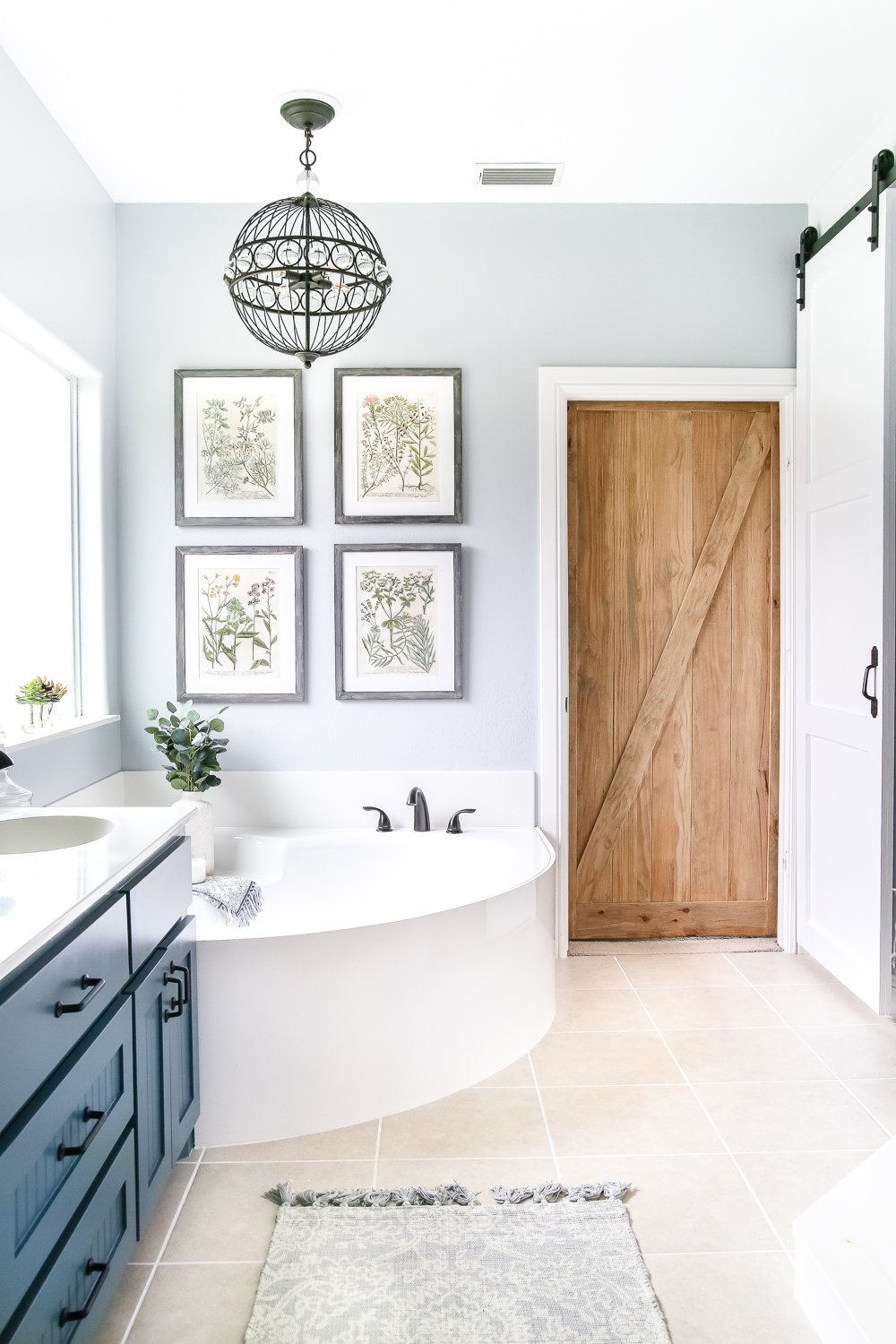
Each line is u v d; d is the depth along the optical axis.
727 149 2.81
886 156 2.59
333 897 3.07
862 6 2.13
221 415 3.16
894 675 2.63
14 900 1.31
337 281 3.06
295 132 2.68
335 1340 1.50
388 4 2.11
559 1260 1.69
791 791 3.33
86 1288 1.34
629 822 3.44
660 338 3.22
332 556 3.21
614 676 3.41
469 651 3.24
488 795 3.26
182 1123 1.89
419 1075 2.26
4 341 2.51
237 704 3.23
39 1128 1.18
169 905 1.83
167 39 2.23
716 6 2.13
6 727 2.48
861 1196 1.71
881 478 2.61
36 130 2.47
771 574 3.41
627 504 3.38
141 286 3.15
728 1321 1.56
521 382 3.22
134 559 3.19
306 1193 1.88
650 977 3.09
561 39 2.25
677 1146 2.07
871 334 2.68
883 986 2.65
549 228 3.20
